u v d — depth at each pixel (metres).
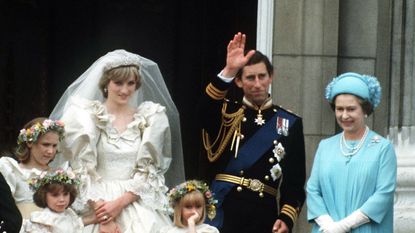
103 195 18.88
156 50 30.64
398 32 23.31
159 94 20.28
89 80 19.42
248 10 28.44
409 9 23.28
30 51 30.38
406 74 23.30
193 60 30.62
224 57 30.03
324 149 18.75
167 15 30.64
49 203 18.05
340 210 18.36
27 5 30.31
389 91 23.31
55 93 30.52
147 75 20.16
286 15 22.89
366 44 23.17
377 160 18.33
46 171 18.66
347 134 18.64
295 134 19.55
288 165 19.44
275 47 22.89
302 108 22.80
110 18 30.62
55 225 18.02
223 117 19.56
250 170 19.34
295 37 22.88
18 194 18.56
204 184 18.58
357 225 18.14
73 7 30.78
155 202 19.14
